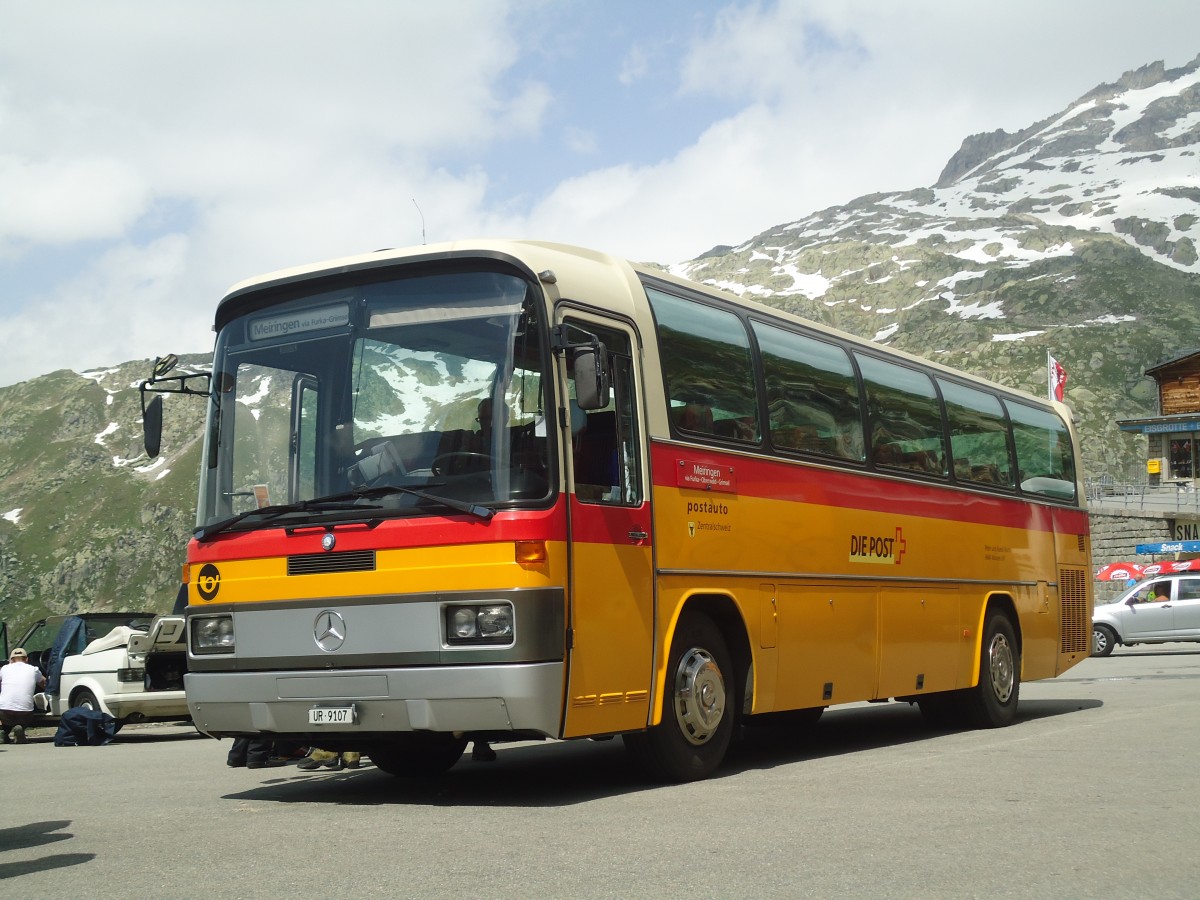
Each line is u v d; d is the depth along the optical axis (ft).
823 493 40.24
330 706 29.63
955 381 51.83
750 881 20.02
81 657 70.49
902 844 22.98
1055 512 58.75
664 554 32.42
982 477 52.06
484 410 29.27
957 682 48.26
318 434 31.30
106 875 22.00
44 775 44.52
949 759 37.11
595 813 27.55
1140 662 103.71
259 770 42.24
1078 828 24.50
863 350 45.16
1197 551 200.64
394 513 29.32
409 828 26.16
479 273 30.42
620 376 32.07
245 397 32.63
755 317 38.99
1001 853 22.08
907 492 45.60
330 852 23.53
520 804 29.55
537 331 29.66
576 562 29.14
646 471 32.19
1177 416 269.03
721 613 35.65
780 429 38.52
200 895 19.98
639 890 19.49
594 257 33.60
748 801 28.81
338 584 29.73
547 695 27.94
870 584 42.52
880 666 42.80
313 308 32.17
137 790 36.76
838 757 39.52
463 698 28.12
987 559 51.37
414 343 30.60
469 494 28.78
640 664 31.14
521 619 27.84
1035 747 39.83
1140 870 20.66
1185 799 28.04
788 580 37.93
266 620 30.73
